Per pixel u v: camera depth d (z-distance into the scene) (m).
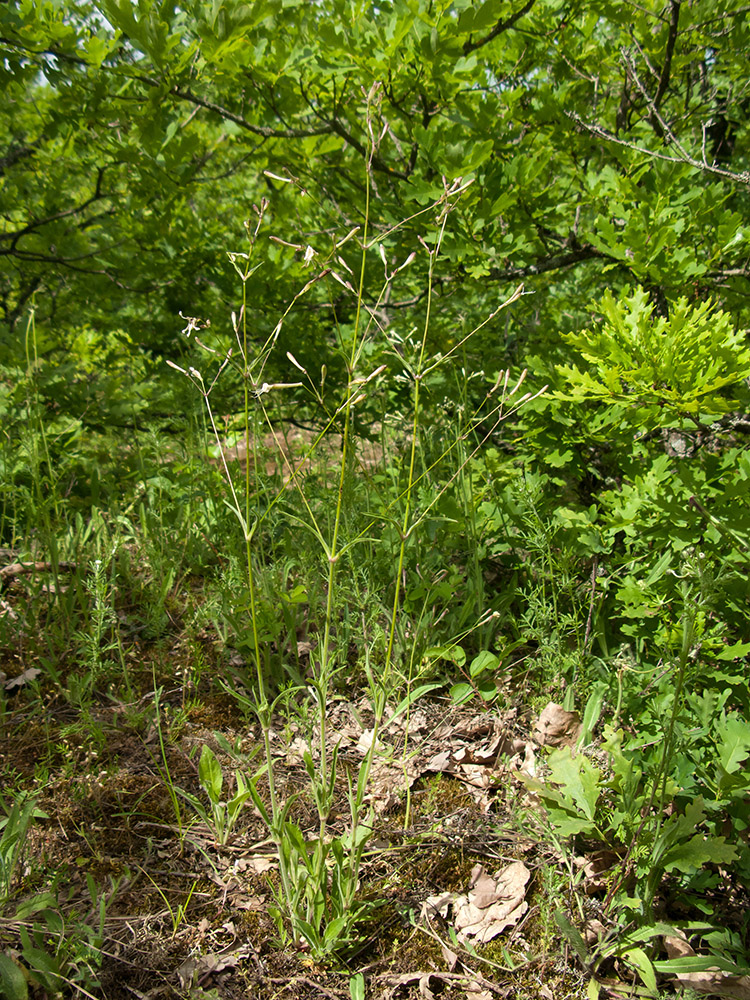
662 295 2.84
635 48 3.42
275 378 3.71
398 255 3.41
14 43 2.81
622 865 1.60
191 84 3.03
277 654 2.37
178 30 2.89
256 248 3.70
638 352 1.82
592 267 4.19
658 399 1.89
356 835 1.56
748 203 3.82
